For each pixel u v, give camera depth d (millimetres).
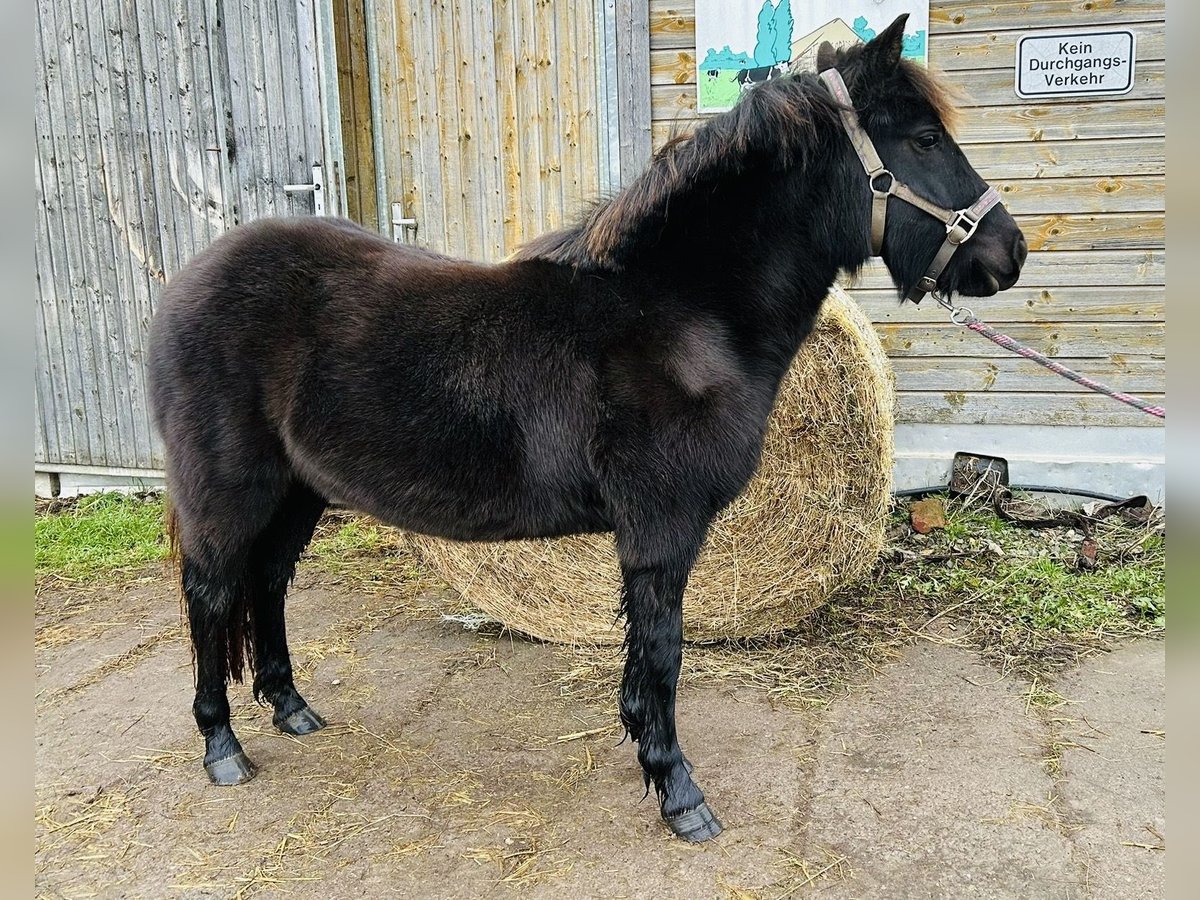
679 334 2314
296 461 2537
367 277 2492
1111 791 2527
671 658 2369
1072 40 4395
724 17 4668
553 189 5117
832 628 3699
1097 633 3521
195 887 2236
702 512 2352
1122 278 4586
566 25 4871
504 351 2352
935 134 2354
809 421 3295
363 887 2223
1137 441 4688
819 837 2373
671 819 2396
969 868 2227
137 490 5730
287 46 4965
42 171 5449
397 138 5254
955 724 2939
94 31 5195
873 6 4523
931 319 4816
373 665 3547
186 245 5398
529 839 2404
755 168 2336
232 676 2754
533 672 3467
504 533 2494
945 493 4871
